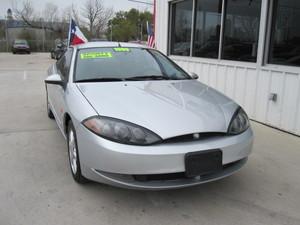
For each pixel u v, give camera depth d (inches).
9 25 1651.1
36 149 168.1
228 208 114.2
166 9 350.0
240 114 124.3
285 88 201.9
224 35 259.4
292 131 199.3
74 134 121.7
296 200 120.5
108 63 155.0
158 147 101.5
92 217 107.6
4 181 131.7
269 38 214.4
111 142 103.3
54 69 203.9
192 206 115.0
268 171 144.4
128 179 105.5
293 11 194.5
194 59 301.6
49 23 1817.2
